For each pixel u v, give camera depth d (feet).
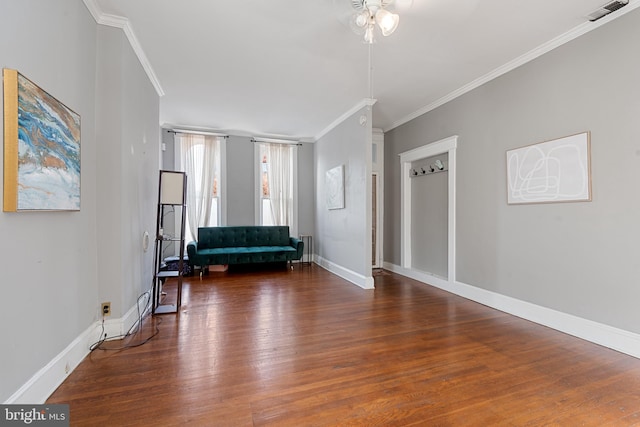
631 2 7.16
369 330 8.85
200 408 5.23
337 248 17.11
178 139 17.75
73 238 6.53
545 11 7.55
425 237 15.28
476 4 7.26
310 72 11.00
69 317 6.34
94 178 7.58
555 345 7.82
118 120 7.86
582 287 8.31
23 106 4.72
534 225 9.59
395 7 7.33
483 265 11.45
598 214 7.95
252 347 7.66
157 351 7.38
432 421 4.92
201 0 7.19
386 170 18.19
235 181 19.39
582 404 5.39
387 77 11.44
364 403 5.40
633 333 7.26
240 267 18.94
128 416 4.99
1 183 4.39
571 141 8.53
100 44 7.75
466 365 6.78
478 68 10.68
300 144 20.88
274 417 5.01
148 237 10.53
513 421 4.93
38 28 5.27
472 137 11.95
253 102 14.07
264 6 7.41
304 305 11.24
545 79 9.23
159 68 10.64
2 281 4.41
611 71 7.66
